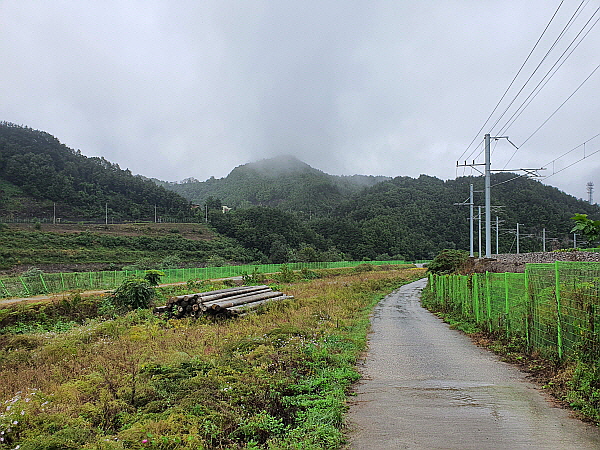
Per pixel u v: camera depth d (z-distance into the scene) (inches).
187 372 275.7
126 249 2485.2
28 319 641.0
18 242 2192.4
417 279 1914.4
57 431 184.1
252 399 226.2
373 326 543.5
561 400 223.3
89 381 264.5
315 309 639.1
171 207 3971.5
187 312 566.9
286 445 172.2
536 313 319.0
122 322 524.7
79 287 1052.5
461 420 196.9
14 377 303.0
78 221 3048.7
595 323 234.8
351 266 2674.7
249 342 364.5
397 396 240.5
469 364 321.4
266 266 1987.0
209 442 176.2
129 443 170.1
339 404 220.4
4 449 171.2
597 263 244.5
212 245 2861.7
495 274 430.0
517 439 172.4
